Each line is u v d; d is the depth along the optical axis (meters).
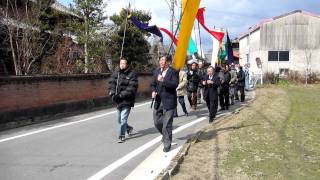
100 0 22.88
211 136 10.36
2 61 19.17
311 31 49.44
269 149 9.11
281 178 7.04
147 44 30.23
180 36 8.63
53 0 21.42
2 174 7.08
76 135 10.66
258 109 16.78
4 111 11.66
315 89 32.12
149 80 23.66
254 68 51.59
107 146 9.34
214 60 18.72
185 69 16.75
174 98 8.62
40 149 8.98
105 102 17.84
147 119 13.72
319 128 12.29
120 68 9.77
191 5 8.77
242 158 8.23
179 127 12.03
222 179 6.88
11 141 9.84
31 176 6.98
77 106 15.52
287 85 36.81
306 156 8.65
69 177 6.95
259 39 50.31
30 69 19.00
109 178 6.92
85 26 22.47
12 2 19.00
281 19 49.81
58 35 21.44
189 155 8.30
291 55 49.69
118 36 26.05
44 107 13.50
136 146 9.35
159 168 7.43
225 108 17.22
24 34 18.44
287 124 12.83
